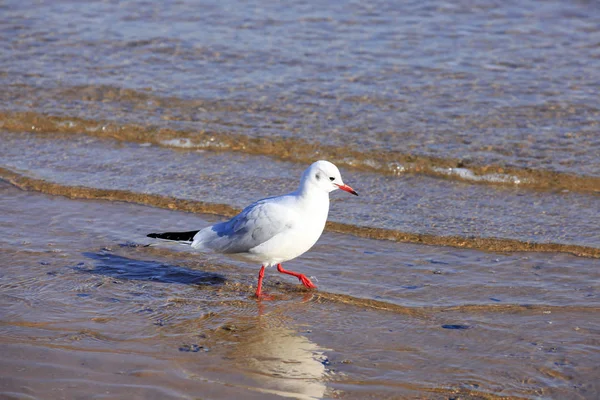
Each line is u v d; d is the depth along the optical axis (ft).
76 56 67.51
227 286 36.73
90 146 53.88
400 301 34.96
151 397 27.17
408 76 63.16
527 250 39.86
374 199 46.47
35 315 33.04
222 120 56.80
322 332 32.30
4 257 38.45
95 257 38.99
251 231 35.35
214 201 45.44
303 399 27.20
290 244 35.14
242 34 71.82
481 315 33.50
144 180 48.44
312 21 74.54
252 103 59.16
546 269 37.81
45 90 61.36
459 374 28.94
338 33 71.87
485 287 36.11
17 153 52.47
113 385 27.91
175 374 28.73
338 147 52.70
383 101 59.11
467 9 76.54
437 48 68.39
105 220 43.27
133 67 65.62
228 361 29.81
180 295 35.53
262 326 32.81
